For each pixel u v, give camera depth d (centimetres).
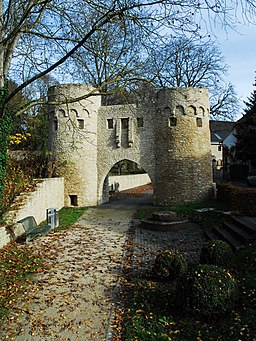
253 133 2253
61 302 545
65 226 1276
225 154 3275
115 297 564
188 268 684
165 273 621
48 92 1986
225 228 980
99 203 1975
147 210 1647
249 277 533
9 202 1088
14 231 989
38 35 873
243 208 1132
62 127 1909
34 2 805
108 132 1978
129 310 495
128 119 1939
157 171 1841
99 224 1334
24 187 1302
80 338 425
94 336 430
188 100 1773
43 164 1953
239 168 2928
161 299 525
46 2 760
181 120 1777
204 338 389
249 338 364
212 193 1811
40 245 945
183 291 455
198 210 1466
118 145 1936
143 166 1897
